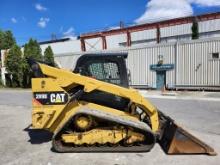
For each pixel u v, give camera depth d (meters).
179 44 26.94
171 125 6.87
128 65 30.34
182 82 26.89
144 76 29.38
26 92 26.81
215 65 25.08
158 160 6.14
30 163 6.03
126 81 7.32
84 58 7.32
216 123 10.24
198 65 25.95
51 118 6.88
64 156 6.41
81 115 6.55
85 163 5.98
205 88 25.64
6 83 39.06
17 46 36.94
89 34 42.06
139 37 42.53
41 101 6.89
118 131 6.55
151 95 23.22
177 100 18.70
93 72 7.32
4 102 17.00
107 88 6.78
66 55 35.81
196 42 25.98
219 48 24.80
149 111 6.90
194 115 12.08
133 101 6.81
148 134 6.62
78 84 6.83
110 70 7.33
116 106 7.03
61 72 6.84
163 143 6.94
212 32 37.09
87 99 6.98
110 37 45.19
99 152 6.62
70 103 6.88
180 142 6.48
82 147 6.65
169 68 27.61
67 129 6.63
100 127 6.63
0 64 40.03
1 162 6.11
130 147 6.65
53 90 6.87
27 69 36.34
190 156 6.38
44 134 8.42
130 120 6.73
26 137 8.13
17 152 6.77
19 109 13.71
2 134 8.52
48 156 6.44
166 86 27.80
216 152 6.69
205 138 8.01
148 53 29.02
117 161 6.09
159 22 36.91
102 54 7.35
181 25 39.03
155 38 41.12
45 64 7.23
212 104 16.17
